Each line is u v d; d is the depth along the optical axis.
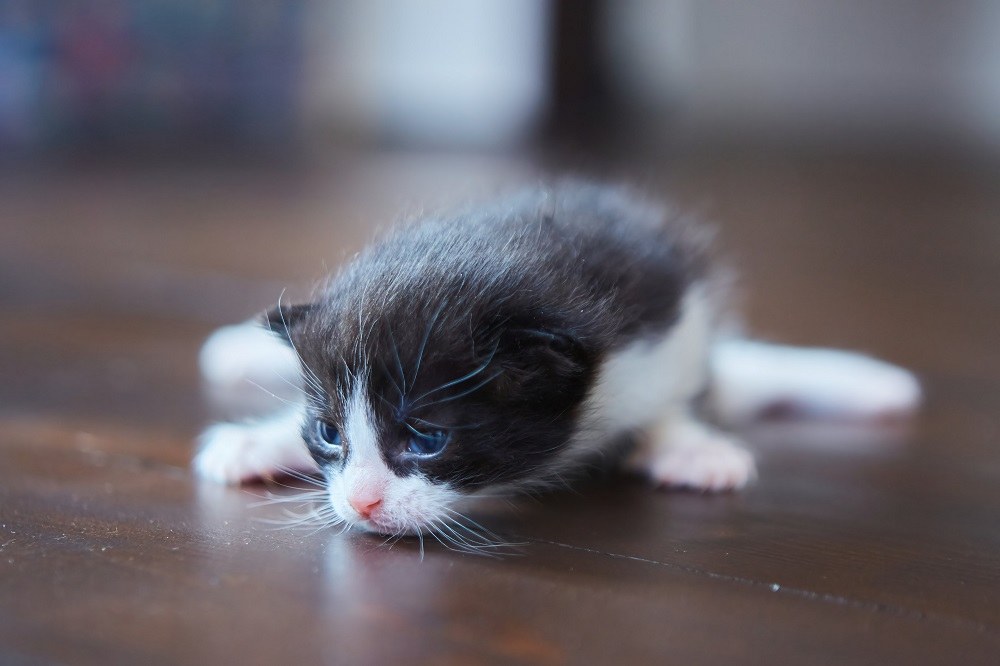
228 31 1.09
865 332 0.50
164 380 0.42
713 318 0.42
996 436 0.40
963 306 0.56
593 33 1.26
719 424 0.41
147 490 0.35
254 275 0.56
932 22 1.54
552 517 0.34
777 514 0.35
